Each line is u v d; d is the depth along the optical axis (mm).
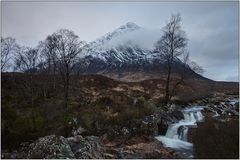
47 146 29156
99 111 44469
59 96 51219
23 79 53344
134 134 39000
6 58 51781
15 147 31641
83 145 30578
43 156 28156
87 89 58062
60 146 28953
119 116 41625
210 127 29562
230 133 25906
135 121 40875
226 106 53812
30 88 51094
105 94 55344
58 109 43750
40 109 43094
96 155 29984
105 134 37719
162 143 36781
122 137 37812
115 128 38969
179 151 33062
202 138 28641
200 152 26875
